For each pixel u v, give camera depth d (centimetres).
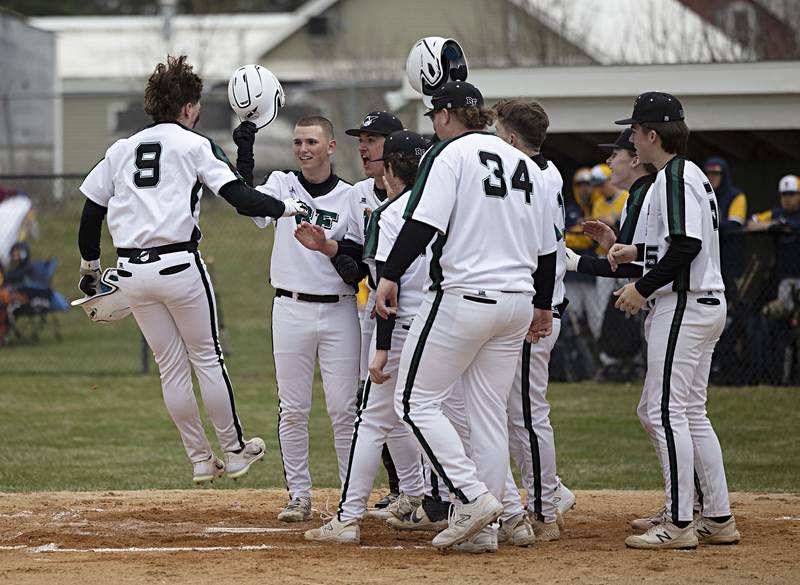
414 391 1947
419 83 2428
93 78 10438
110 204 2147
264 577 1812
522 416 2178
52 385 4869
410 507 2330
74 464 3253
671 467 2038
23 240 6350
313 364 2355
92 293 2306
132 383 4944
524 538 2097
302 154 2300
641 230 2189
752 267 4444
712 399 4156
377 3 10031
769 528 2284
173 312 2172
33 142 8681
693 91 4603
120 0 14950
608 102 4684
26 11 13875
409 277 2120
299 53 10250
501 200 1920
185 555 1998
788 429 3672
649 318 2111
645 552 2019
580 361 4603
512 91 4725
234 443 2320
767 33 7206
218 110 9312
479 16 8906
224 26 11181
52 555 2008
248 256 7869
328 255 2225
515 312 1927
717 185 4344
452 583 1769
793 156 5103
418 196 1883
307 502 2392
